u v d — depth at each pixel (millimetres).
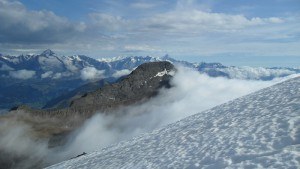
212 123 32375
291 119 22625
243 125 26281
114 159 34406
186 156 24141
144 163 27016
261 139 21047
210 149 23297
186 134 32312
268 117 25625
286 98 30484
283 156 17219
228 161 19547
